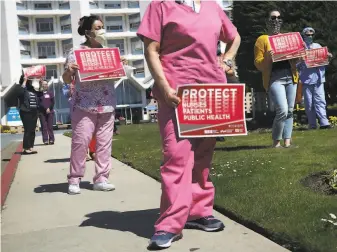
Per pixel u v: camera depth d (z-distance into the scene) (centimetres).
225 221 365
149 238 338
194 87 308
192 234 336
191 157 320
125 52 5188
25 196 514
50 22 5022
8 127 3222
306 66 937
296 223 330
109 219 396
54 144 1173
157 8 311
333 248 281
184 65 313
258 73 1454
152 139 1077
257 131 1127
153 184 531
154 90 324
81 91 514
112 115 529
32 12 4922
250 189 435
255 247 304
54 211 439
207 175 346
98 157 525
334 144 666
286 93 676
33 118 955
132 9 5191
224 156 642
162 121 319
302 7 1222
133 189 512
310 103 984
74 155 512
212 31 317
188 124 309
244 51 1452
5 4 4781
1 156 912
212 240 322
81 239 346
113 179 581
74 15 5019
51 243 341
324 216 339
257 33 1304
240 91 316
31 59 4959
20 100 949
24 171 705
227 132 315
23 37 4903
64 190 536
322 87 974
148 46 313
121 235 349
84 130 511
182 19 309
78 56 506
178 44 313
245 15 1366
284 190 420
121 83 3903
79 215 417
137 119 3941
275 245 305
